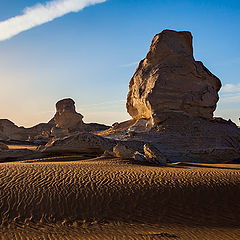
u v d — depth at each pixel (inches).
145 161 743.1
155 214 369.1
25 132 2957.7
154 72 1339.8
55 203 372.2
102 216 358.6
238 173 543.8
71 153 1011.3
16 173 469.4
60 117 2358.5
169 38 1385.3
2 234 308.3
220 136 1177.4
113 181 442.6
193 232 330.0
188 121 1228.5
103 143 1042.7
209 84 1362.0
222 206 396.2
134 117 1550.2
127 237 308.8
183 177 482.0
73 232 320.5
